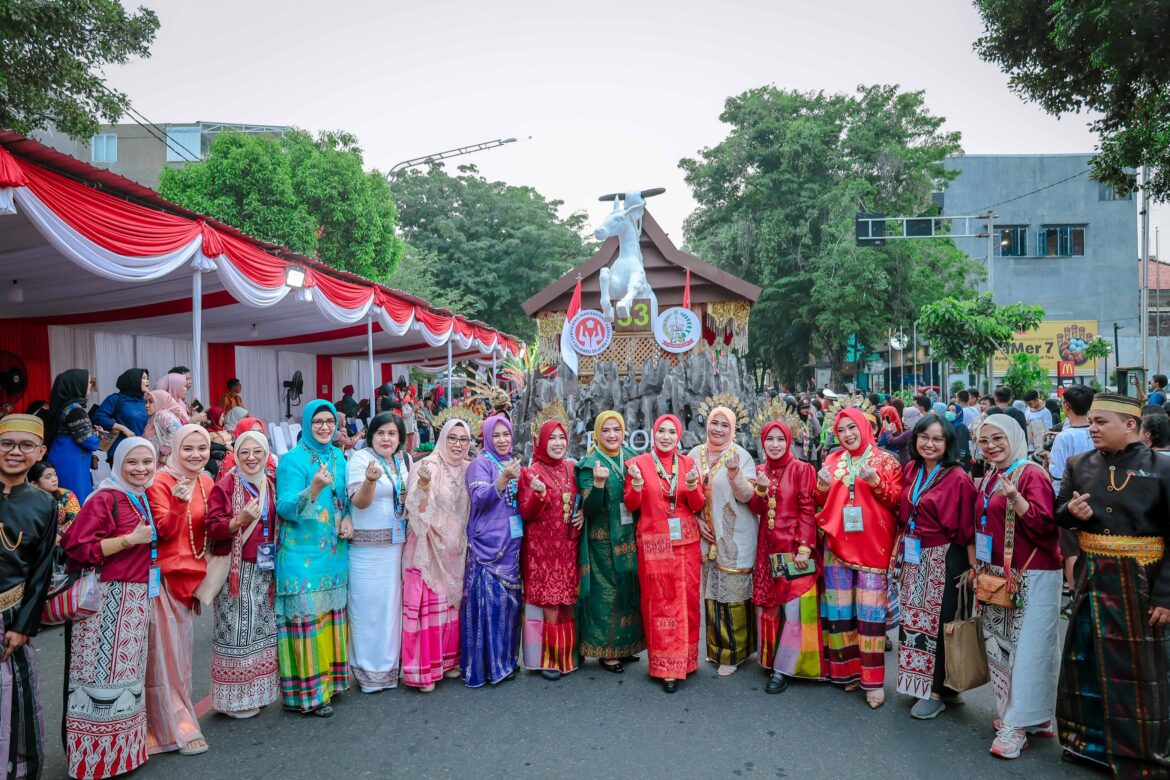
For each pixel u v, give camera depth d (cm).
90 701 348
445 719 422
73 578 343
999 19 1063
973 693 461
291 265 877
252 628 420
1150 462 344
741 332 1242
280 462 429
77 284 808
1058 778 352
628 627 490
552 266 3903
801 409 1230
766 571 477
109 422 685
